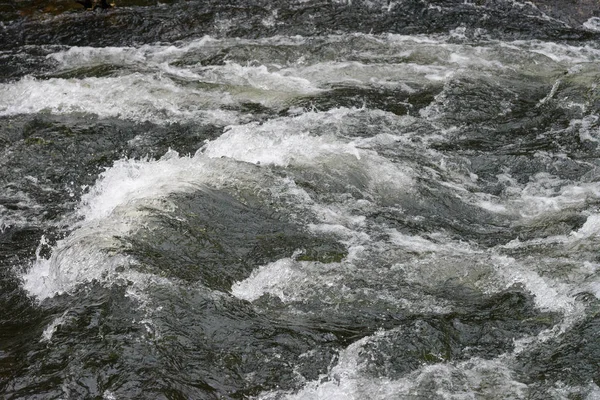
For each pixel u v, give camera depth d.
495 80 11.20
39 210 8.53
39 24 13.91
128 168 9.04
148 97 10.69
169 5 14.54
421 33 13.32
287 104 10.45
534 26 13.59
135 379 5.98
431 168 8.89
